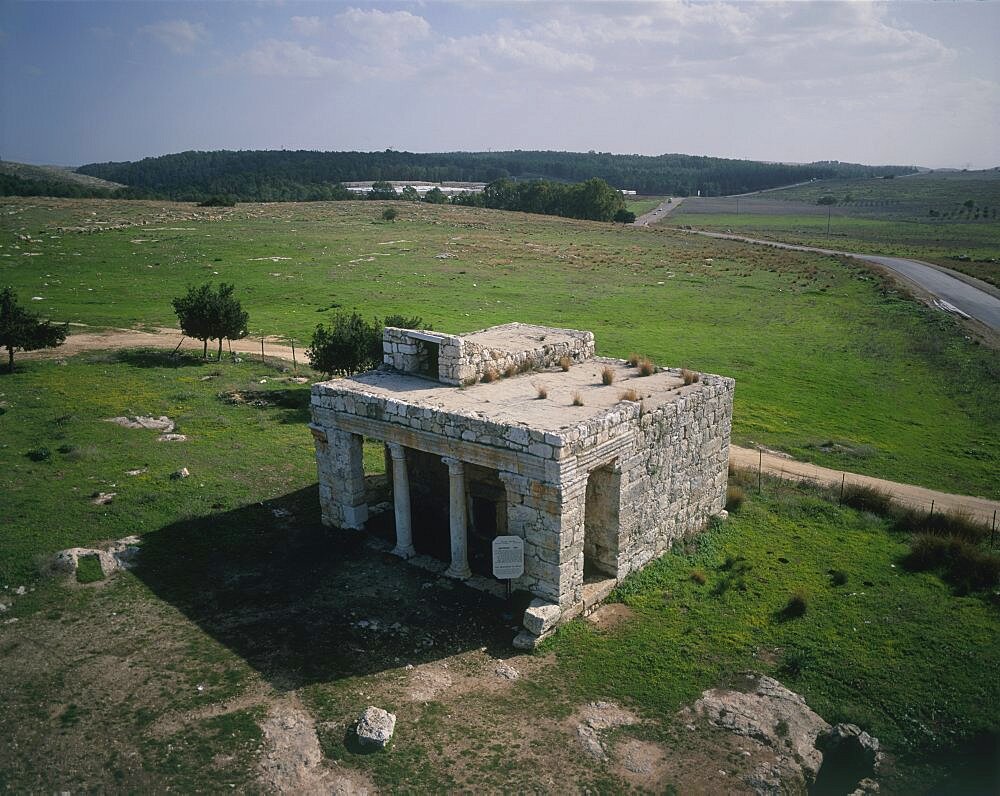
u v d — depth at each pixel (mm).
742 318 65750
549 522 18609
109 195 165125
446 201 197625
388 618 18938
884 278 84000
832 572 22828
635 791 13930
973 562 22625
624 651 18391
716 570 22938
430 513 25328
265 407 34938
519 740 14992
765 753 15156
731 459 33906
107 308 58062
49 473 25594
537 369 25547
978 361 51312
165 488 25109
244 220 114688
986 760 15000
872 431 39906
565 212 167000
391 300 64562
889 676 17656
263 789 13266
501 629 18797
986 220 188000
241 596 19594
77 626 17719
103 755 13805
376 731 14461
